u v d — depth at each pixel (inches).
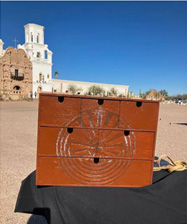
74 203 60.7
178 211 55.4
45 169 57.2
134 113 57.4
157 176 71.0
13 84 2076.8
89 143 57.2
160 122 527.8
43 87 2352.4
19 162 204.2
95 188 61.4
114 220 55.7
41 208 66.3
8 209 124.1
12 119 520.4
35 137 320.2
